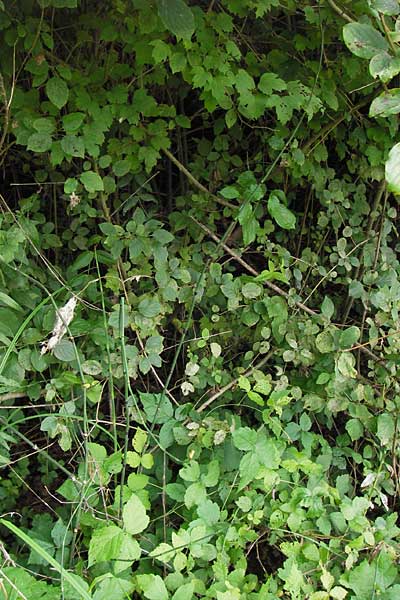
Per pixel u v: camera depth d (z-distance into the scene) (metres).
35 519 1.80
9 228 1.81
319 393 1.97
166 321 2.14
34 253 1.92
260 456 1.59
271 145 1.93
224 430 1.76
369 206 2.30
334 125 2.12
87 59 2.05
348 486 1.85
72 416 1.62
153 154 1.93
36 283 1.74
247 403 2.03
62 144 1.70
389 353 2.00
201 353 2.14
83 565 1.54
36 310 1.58
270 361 2.16
